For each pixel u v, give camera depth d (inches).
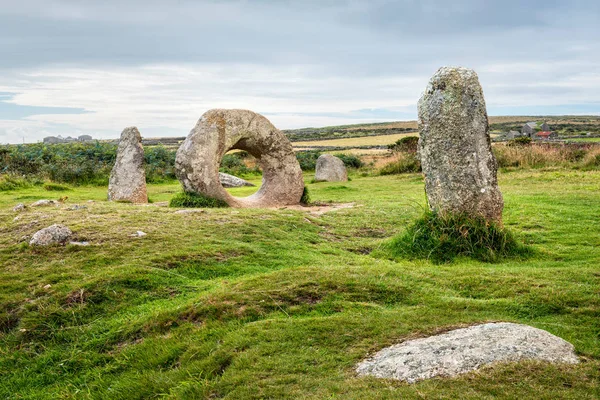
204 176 500.4
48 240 308.5
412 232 327.0
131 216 369.4
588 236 343.6
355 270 254.8
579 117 5595.5
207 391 161.8
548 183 655.8
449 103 326.3
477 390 133.6
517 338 156.1
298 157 1465.3
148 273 264.2
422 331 179.6
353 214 456.1
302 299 224.1
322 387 150.8
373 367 155.7
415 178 895.7
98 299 247.0
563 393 129.6
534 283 229.3
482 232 311.6
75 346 220.8
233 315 212.8
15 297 251.4
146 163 1039.6
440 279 245.4
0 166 860.6
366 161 1488.7
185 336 205.0
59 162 893.8
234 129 530.0
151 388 177.0
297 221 388.2
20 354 220.8
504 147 968.9
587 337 171.8
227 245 308.7
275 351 177.8
